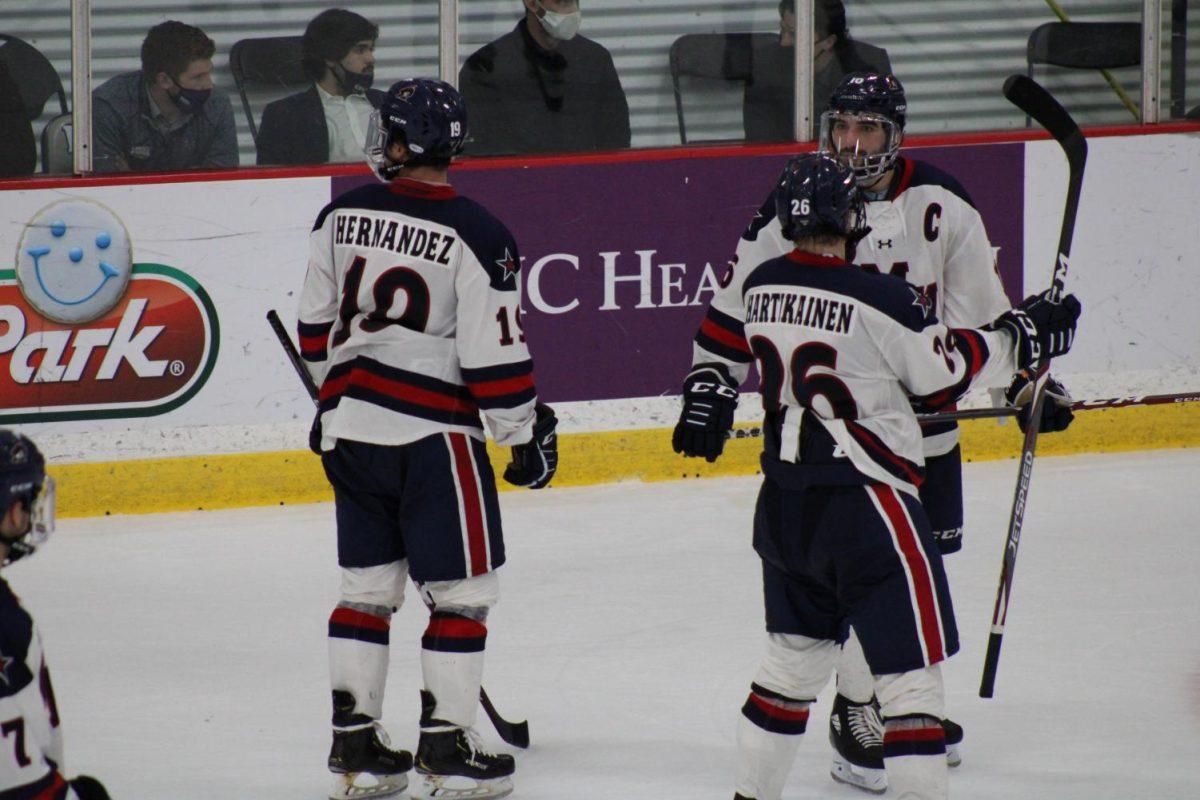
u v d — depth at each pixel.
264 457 22.66
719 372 13.68
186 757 14.32
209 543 20.98
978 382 12.21
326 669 16.64
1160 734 14.63
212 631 17.73
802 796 13.55
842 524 11.52
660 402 23.73
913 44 24.38
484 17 23.12
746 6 23.77
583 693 15.86
